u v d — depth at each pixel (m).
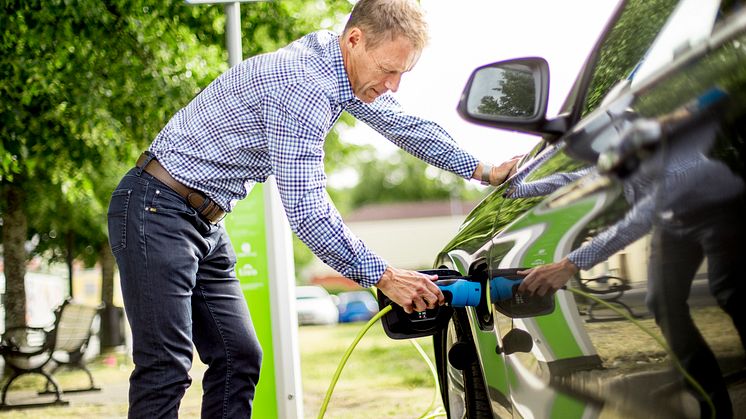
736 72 1.24
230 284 2.94
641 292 1.41
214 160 2.62
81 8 7.63
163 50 8.12
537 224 1.86
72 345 9.27
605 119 1.68
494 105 2.24
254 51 9.90
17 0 7.77
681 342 1.32
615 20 2.09
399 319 2.50
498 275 2.11
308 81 2.49
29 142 8.74
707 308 1.25
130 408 2.64
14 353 8.59
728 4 1.40
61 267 23.97
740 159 1.18
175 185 2.64
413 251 64.50
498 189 2.54
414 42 2.48
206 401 2.94
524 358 1.96
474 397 2.54
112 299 17.50
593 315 1.57
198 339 2.93
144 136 8.69
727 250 1.20
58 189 12.07
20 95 8.11
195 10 8.71
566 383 1.74
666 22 1.68
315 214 2.46
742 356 1.19
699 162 1.26
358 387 8.25
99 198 13.21
